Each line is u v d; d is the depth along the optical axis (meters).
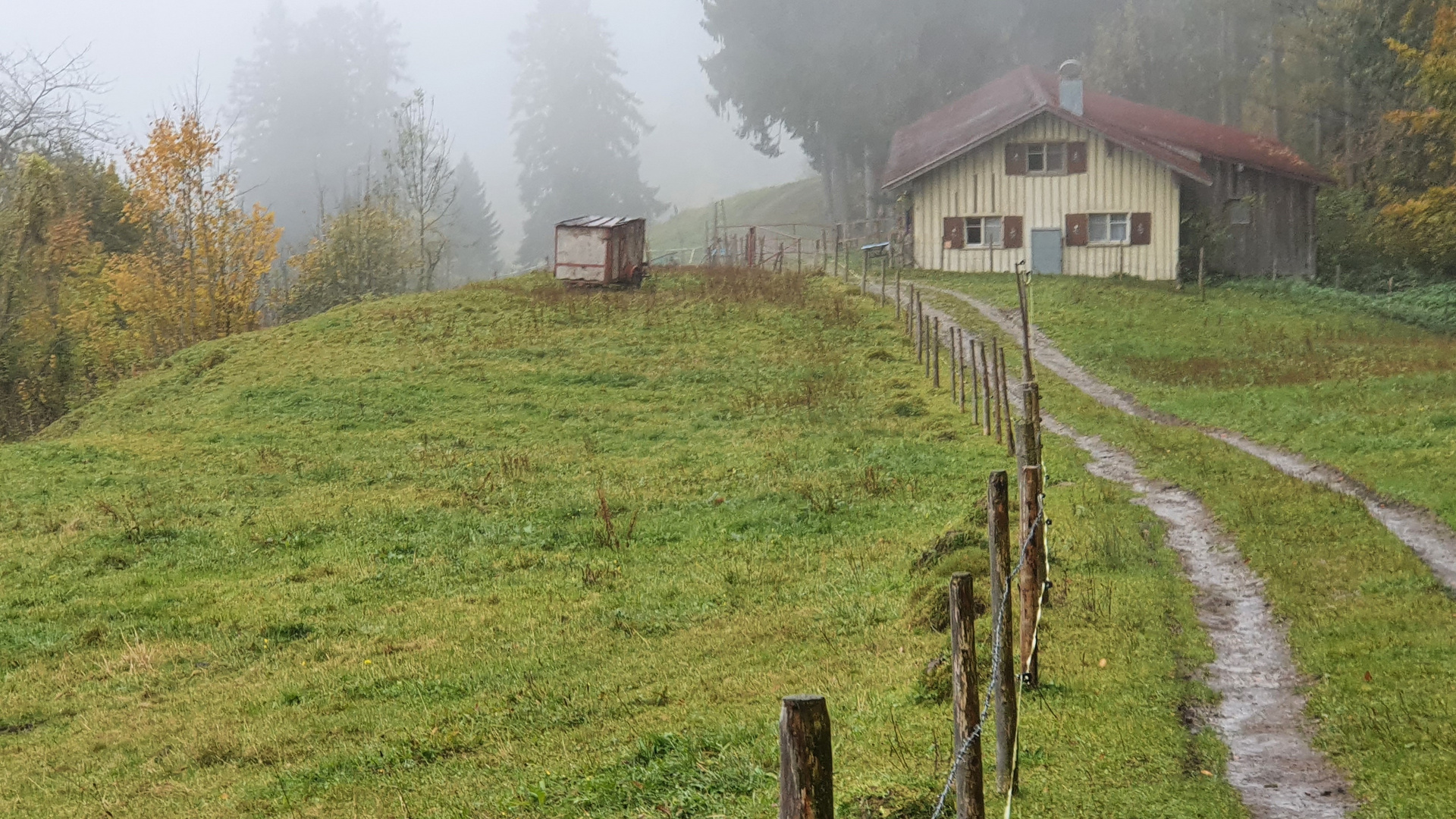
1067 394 29.31
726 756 9.15
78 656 14.64
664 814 8.23
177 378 35.69
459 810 8.87
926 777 7.96
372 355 36.25
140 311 48.16
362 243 59.75
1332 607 12.09
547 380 33.16
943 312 40.62
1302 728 9.05
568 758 9.79
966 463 22.34
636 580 16.52
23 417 43.75
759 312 40.28
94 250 51.00
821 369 33.09
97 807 9.91
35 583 17.75
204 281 48.66
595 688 11.88
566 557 18.12
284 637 14.97
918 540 17.20
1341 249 55.44
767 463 23.50
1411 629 10.98
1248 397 27.75
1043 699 9.65
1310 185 51.72
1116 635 11.34
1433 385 26.84
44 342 44.59
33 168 43.38
